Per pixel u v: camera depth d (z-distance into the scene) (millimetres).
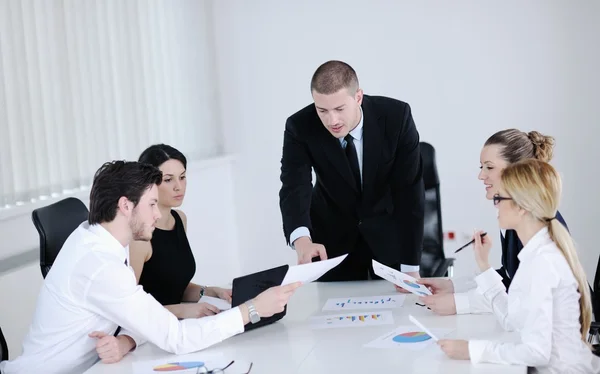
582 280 2182
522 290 2172
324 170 3291
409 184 3266
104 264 2307
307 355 2275
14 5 3736
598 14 4816
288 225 3172
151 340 2330
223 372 2121
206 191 5371
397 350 2268
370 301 2848
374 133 3191
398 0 5137
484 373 2055
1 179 3666
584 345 2199
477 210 5191
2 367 2389
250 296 2592
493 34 5008
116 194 2334
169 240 3002
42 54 3955
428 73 5156
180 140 5285
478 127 5117
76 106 4207
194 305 2750
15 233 3709
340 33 5281
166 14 5125
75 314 2336
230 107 5578
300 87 5430
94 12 4359
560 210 5051
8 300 3529
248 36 5461
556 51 4918
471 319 2545
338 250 3471
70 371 2369
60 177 4078
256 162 5605
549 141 2742
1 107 3660
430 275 3904
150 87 4941
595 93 4887
